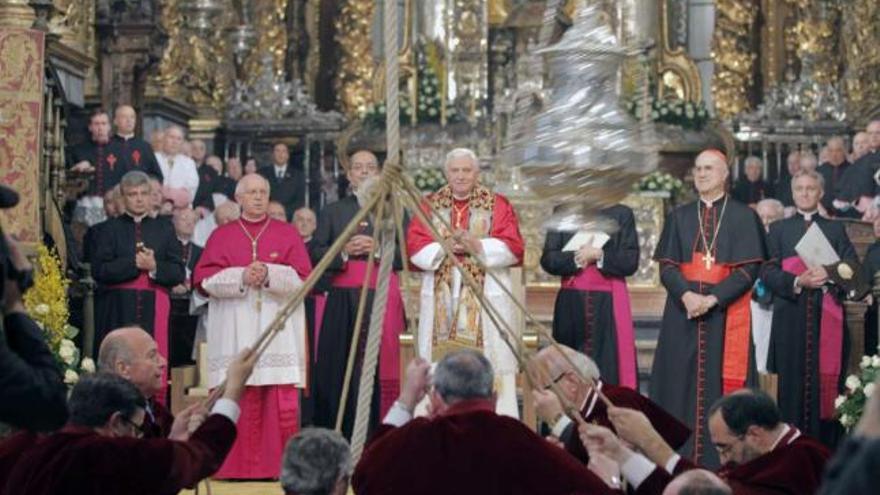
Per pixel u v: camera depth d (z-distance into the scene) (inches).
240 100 1504.7
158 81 1441.9
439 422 415.2
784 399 847.7
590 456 443.8
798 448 469.1
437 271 721.6
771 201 1071.6
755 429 474.9
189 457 407.5
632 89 1211.9
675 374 761.0
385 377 822.5
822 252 823.1
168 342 839.7
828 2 1555.1
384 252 471.8
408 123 1403.8
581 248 833.5
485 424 413.7
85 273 850.8
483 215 732.7
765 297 903.1
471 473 410.0
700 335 759.1
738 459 481.4
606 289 847.1
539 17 1444.4
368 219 821.9
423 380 440.8
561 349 474.0
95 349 833.5
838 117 1498.5
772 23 1578.5
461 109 1413.6
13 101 823.7
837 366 844.6
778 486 463.5
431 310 722.8
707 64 1546.5
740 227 763.4
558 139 430.0
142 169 1058.7
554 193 436.1
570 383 504.1
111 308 824.3
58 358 745.0
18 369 305.9
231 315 779.4
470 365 423.5
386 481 413.1
